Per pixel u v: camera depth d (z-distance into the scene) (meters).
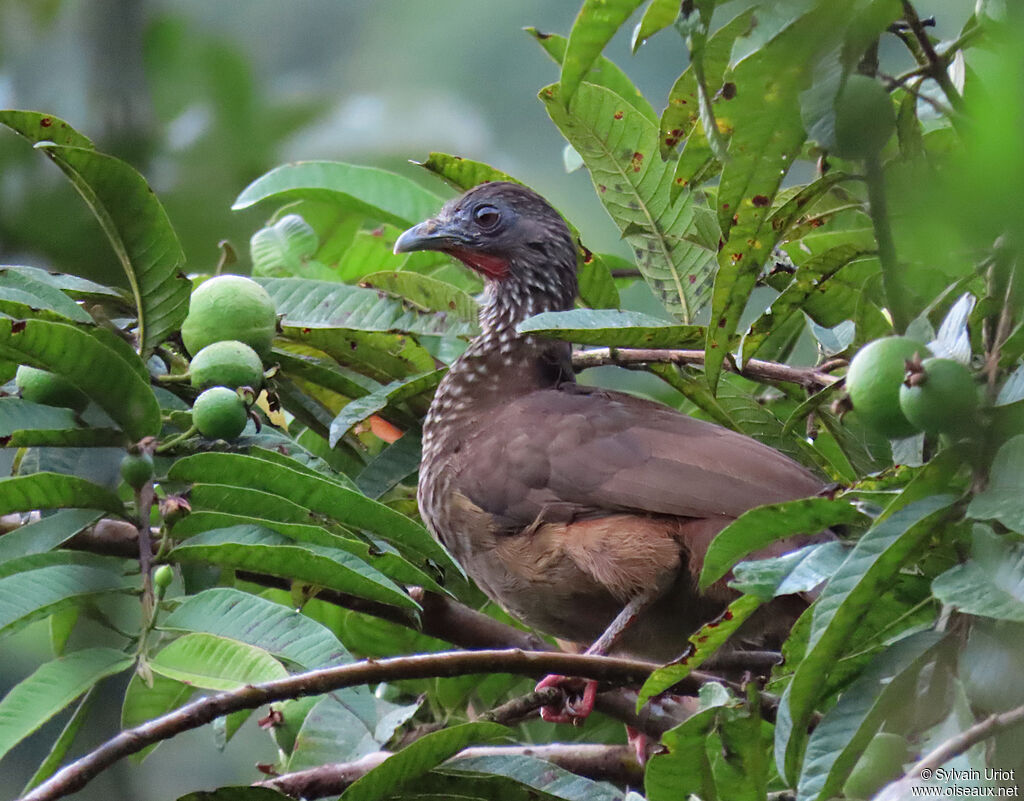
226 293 7.70
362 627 9.43
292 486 6.96
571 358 10.00
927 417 4.95
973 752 5.05
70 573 6.40
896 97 7.55
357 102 16.45
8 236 13.59
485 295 11.40
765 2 5.10
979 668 5.07
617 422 9.46
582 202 18.28
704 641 5.77
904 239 6.15
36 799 5.39
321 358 9.55
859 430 8.59
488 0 19.36
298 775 7.20
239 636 6.23
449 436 9.92
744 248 6.23
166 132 15.08
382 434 10.45
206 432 7.12
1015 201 4.00
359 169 11.11
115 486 7.00
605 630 9.50
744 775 5.95
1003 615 4.82
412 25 20.14
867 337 7.77
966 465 5.18
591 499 9.16
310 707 8.41
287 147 15.45
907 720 5.29
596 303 9.66
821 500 5.52
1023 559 4.94
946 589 4.99
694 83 6.56
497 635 8.89
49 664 6.15
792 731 5.13
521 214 11.28
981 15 5.52
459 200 11.27
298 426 10.35
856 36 5.02
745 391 10.09
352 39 19.36
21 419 7.00
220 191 14.70
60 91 15.24
